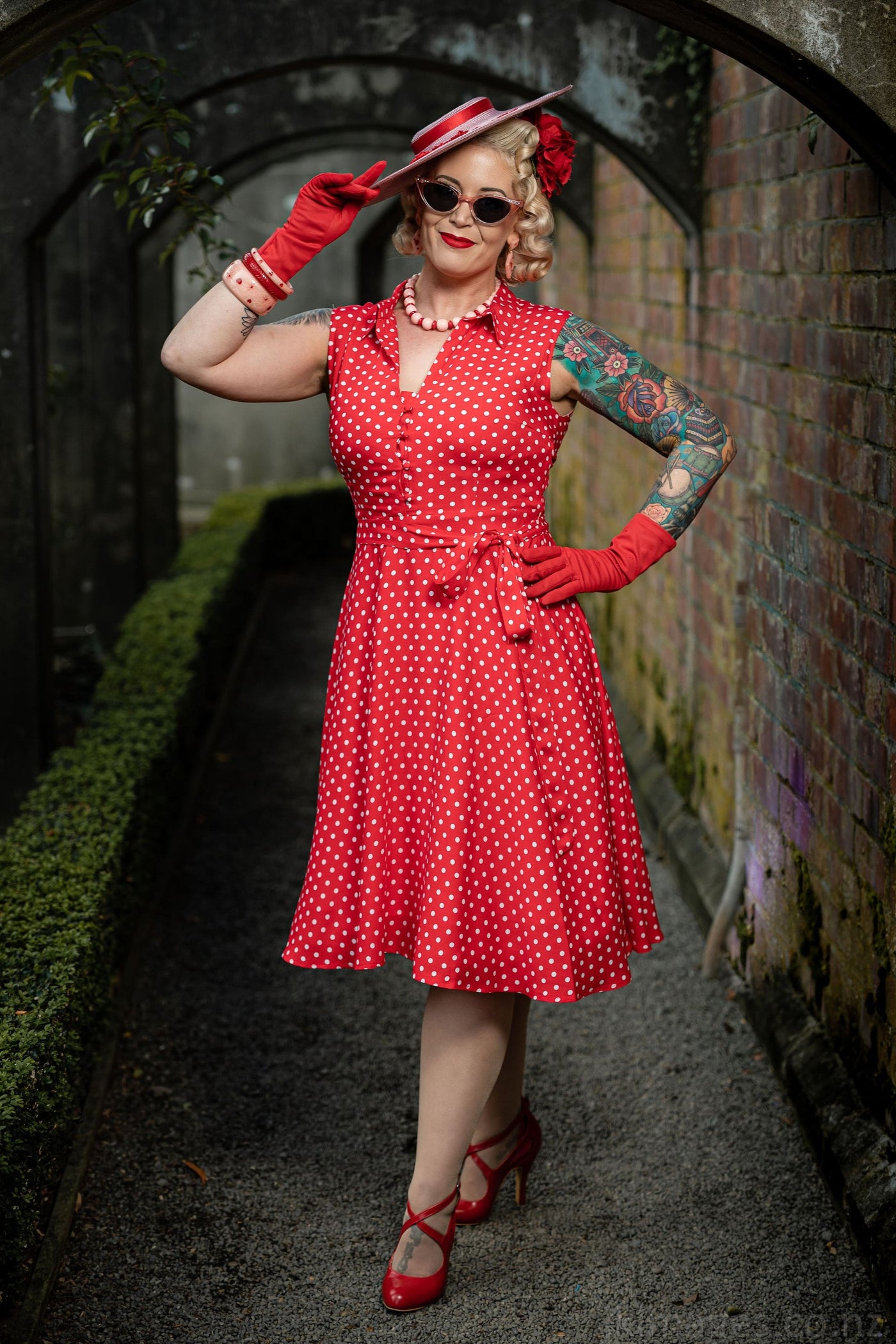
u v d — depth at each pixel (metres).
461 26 4.18
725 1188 2.95
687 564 4.74
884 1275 2.54
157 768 4.50
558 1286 2.63
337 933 2.42
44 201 4.65
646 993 3.89
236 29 4.34
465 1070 2.47
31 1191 2.48
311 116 6.02
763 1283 2.64
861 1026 2.93
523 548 2.31
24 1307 2.46
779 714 3.52
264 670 8.04
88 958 3.06
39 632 5.04
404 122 6.02
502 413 2.25
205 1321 2.53
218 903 4.59
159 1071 3.45
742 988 3.79
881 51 2.32
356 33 4.23
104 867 3.49
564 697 2.35
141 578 7.75
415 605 2.32
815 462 3.17
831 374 3.04
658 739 5.36
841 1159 2.83
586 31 4.16
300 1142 3.14
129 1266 2.67
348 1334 2.50
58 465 8.01
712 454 2.31
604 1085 3.39
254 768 6.14
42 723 5.11
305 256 2.23
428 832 2.33
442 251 2.26
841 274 2.94
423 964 2.28
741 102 3.80
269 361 2.35
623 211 6.02
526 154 2.26
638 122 4.22
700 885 4.27
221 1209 2.87
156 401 8.49
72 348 7.66
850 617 2.94
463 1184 2.81
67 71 3.40
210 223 3.60
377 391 2.29
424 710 2.33
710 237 4.24
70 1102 2.80
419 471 2.27
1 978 2.89
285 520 11.43
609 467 6.80
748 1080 3.40
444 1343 2.48
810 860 3.26
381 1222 2.84
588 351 2.30
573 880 2.37
